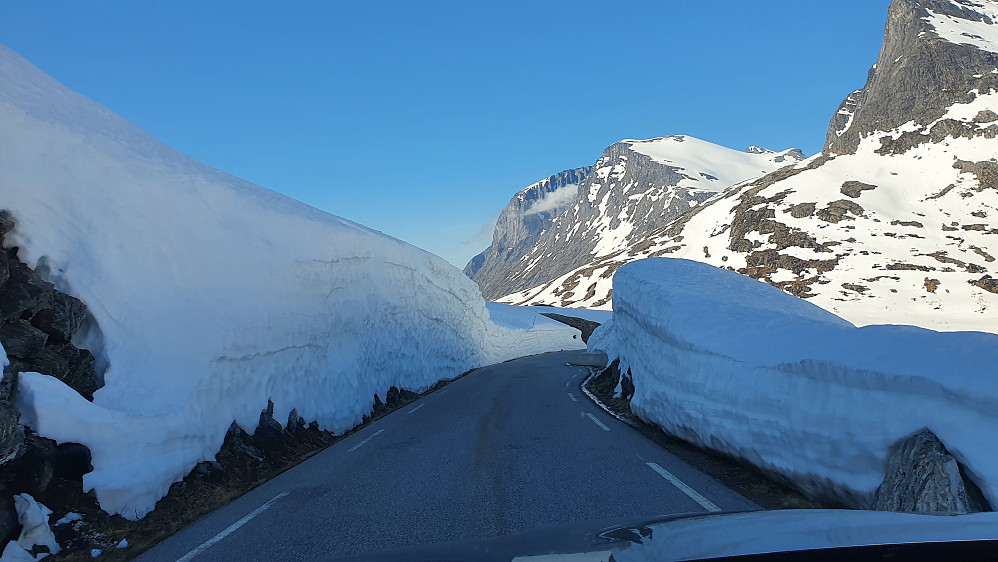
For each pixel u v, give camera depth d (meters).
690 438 8.12
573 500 5.59
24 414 5.13
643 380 11.24
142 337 7.41
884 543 2.10
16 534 4.59
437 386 23.88
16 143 6.88
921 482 3.92
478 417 12.64
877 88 167.38
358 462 8.44
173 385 7.32
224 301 9.18
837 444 4.95
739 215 129.38
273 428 9.46
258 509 6.11
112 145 8.70
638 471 6.77
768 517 2.75
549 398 15.88
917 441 4.15
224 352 8.54
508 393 17.97
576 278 157.38
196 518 6.00
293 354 11.09
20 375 5.28
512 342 52.50
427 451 8.91
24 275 6.16
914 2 190.75
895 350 4.85
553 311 98.81
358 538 4.79
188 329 8.13
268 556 4.52
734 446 6.64
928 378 4.23
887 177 133.62
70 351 6.49
